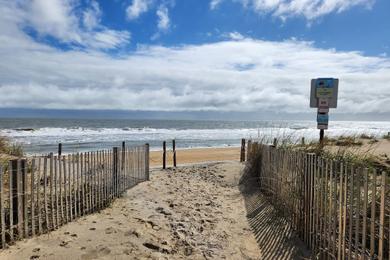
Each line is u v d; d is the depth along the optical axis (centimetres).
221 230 551
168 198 738
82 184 554
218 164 1252
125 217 557
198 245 476
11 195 407
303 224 494
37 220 449
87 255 392
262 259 445
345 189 360
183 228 533
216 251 461
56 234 453
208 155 1914
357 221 340
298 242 493
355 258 342
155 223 536
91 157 593
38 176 453
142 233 480
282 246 484
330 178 396
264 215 639
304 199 490
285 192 593
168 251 435
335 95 834
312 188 460
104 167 639
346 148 753
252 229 566
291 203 553
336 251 387
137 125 9088
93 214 567
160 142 3219
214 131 6228
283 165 612
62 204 493
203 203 720
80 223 508
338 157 668
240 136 4556
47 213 462
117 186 708
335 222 385
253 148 1022
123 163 756
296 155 531
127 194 745
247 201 762
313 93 865
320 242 427
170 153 2005
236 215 649
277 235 527
